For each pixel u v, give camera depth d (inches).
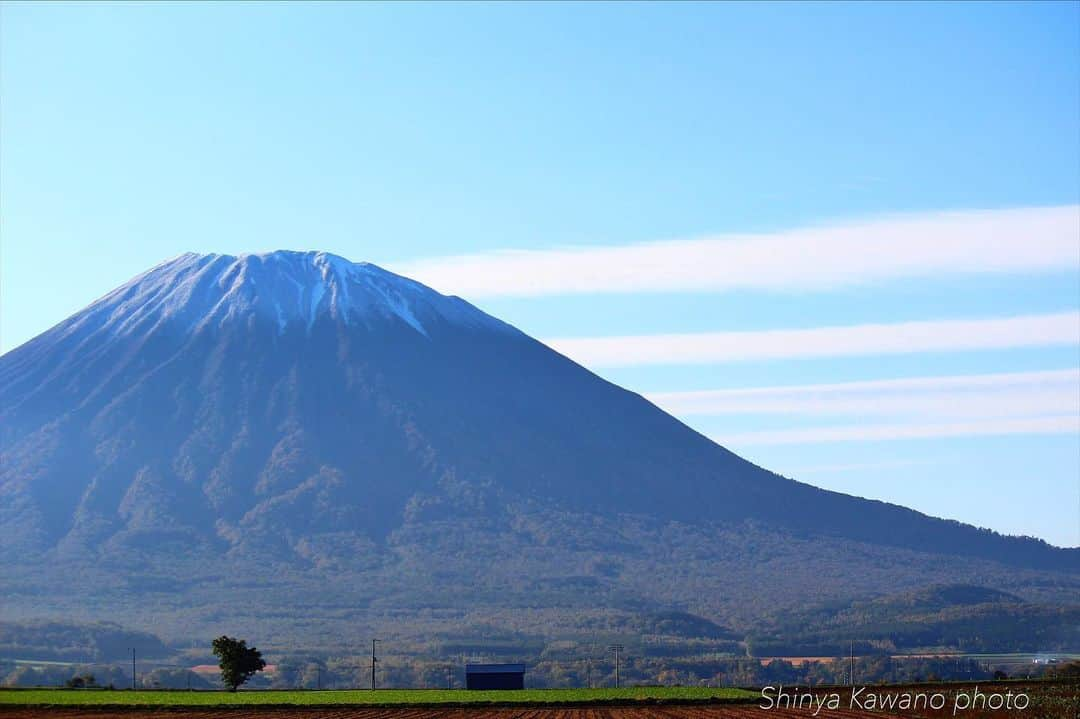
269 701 5433.1
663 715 4665.4
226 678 6289.4
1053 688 5354.3
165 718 4724.4
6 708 4990.2
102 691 6141.7
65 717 4635.8
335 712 4960.6
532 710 5044.3
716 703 5364.2
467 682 6491.1
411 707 5201.8
